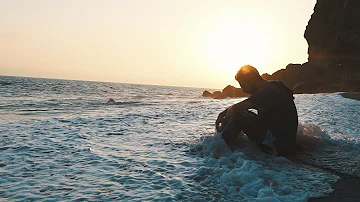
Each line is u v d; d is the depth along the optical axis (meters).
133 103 18.11
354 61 40.16
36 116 9.26
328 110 10.53
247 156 3.62
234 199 2.35
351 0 40.09
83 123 7.11
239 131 3.91
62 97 27.22
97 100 22.17
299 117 8.15
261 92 3.61
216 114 9.88
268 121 3.71
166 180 2.79
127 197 2.35
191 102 19.31
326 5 45.06
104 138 5.09
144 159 3.61
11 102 17.66
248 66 3.82
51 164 3.33
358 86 35.47
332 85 38.53
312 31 47.56
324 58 44.91
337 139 4.79
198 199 2.33
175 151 4.09
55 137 5.09
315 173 3.12
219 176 2.91
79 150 4.07
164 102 19.48
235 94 39.31
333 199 2.45
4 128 6.11
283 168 3.26
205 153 3.83
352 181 2.92
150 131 5.96
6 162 3.37
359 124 7.16
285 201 2.32
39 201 2.26
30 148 4.14
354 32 40.47
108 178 2.84
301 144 4.45
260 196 2.37
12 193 2.41
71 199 2.30
